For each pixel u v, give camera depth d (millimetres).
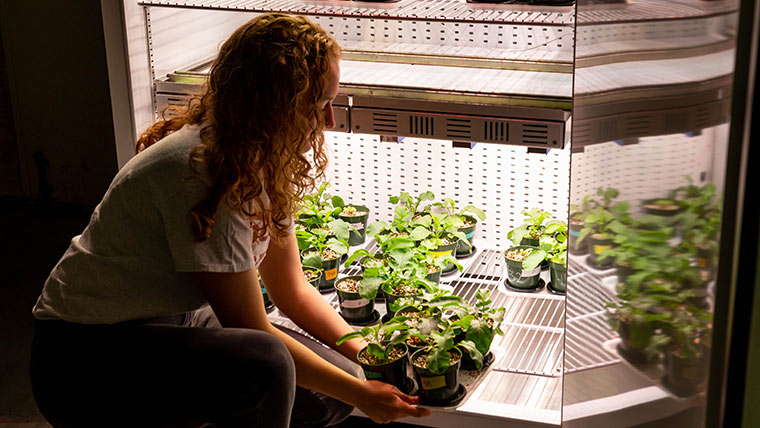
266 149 1724
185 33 2902
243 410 1797
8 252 4066
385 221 3266
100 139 4508
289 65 1690
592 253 1693
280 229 1901
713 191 1123
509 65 2770
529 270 2668
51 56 4395
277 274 2186
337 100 2607
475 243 3184
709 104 1129
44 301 1862
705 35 1139
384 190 3242
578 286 1803
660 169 1325
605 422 1692
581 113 1668
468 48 2945
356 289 2629
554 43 2822
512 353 2615
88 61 4355
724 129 1072
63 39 4344
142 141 1999
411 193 3207
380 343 2242
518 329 2783
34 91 4500
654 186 1356
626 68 1435
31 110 4543
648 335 1427
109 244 1787
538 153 2703
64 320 1831
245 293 1806
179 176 1701
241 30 1760
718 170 1102
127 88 2652
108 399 1812
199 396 1795
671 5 1254
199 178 1692
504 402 2453
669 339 1333
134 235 1758
